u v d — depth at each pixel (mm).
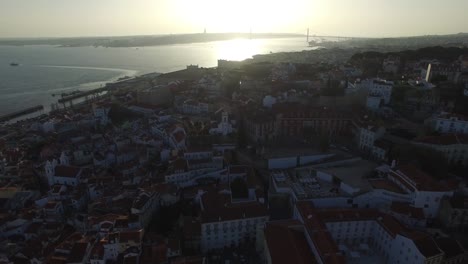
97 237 140500
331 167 186625
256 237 140000
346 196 154500
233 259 133875
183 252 137125
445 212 135500
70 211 174375
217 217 139375
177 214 159875
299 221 135875
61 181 199375
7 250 143500
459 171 171375
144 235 138125
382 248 129375
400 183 152500
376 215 135500
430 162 164375
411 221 134375
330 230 133250
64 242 137625
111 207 164875
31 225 158375
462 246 124125
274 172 186000
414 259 111500
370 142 199625
